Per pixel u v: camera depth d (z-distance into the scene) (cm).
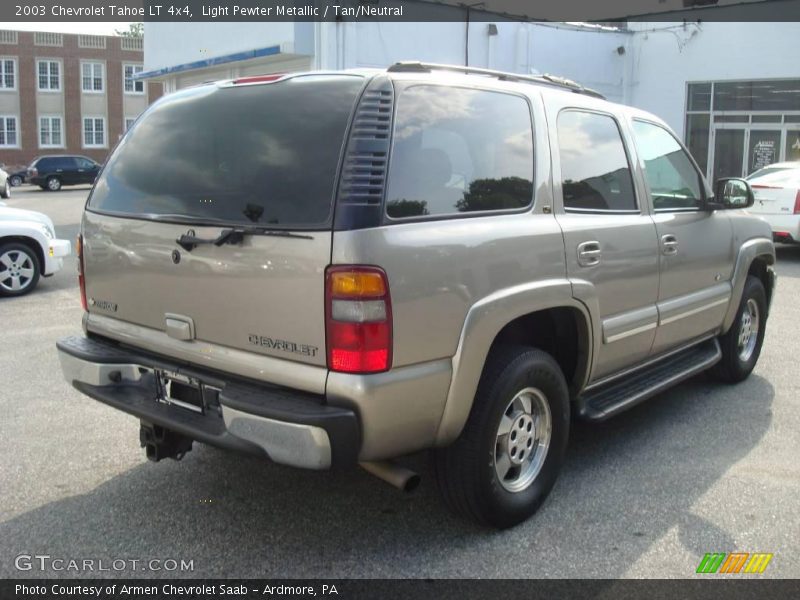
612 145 442
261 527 369
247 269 313
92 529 365
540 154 383
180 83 2128
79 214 2220
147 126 382
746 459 453
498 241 341
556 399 380
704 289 516
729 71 2022
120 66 5006
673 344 495
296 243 300
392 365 300
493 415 343
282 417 293
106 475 424
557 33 1953
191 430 327
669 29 2102
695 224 498
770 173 1321
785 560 341
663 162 488
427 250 310
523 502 367
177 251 336
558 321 400
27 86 4769
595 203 416
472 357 326
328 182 303
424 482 419
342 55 1540
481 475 343
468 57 1752
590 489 411
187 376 340
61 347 385
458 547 351
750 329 605
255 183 321
